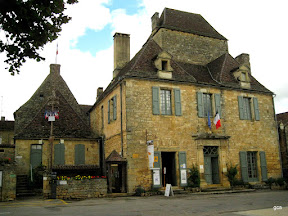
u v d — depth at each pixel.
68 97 29.09
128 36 23.78
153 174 17.28
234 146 20.11
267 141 21.55
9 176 15.90
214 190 18.22
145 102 18.02
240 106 21.05
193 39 24.05
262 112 21.97
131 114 17.48
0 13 5.57
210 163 19.41
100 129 23.30
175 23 24.08
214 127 19.73
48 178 16.11
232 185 19.05
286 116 25.42
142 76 18.09
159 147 17.78
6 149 17.09
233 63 23.14
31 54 6.14
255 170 20.80
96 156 21.92
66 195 15.52
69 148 21.19
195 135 18.77
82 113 29.25
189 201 14.00
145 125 17.69
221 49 25.19
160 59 18.98
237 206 12.30
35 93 27.70
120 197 15.85
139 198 15.31
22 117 26.19
